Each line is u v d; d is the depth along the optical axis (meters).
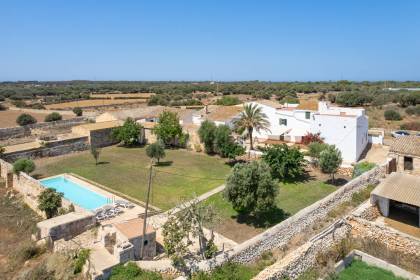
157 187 33.72
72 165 42.53
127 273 17.83
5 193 34.75
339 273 19.02
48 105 104.81
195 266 17.73
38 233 24.30
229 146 40.69
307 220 23.03
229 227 24.41
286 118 49.16
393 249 21.25
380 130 52.91
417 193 23.44
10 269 21.22
